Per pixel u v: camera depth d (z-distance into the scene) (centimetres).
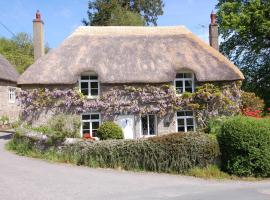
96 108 2352
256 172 1439
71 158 1617
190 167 1488
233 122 1458
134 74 2348
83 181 1250
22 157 1719
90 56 2430
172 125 2397
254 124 1433
